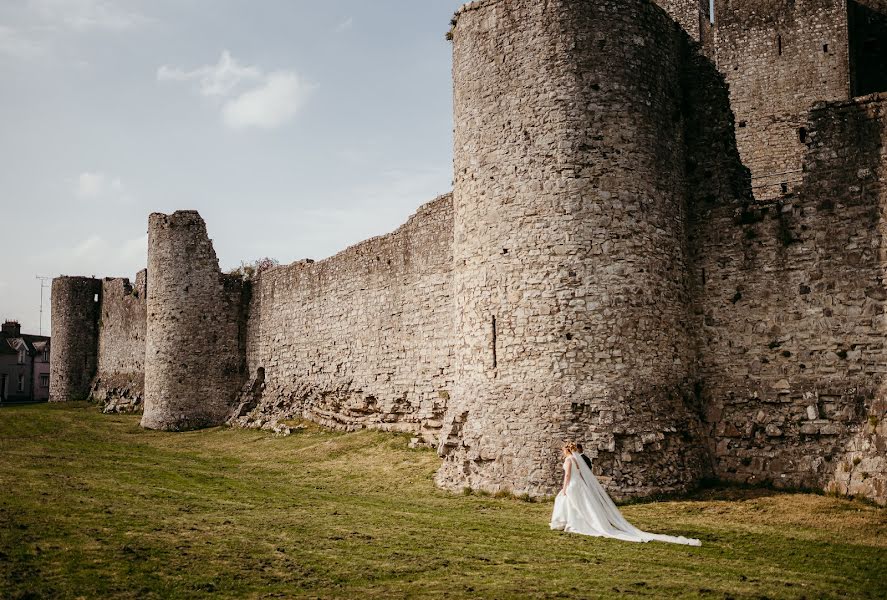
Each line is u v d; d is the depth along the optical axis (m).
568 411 19.05
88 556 12.62
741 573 12.82
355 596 11.21
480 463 19.86
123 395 52.12
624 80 20.45
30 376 81.69
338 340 34.72
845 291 19.31
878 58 31.44
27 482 18.95
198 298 41.69
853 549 14.36
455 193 22.36
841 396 18.98
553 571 12.67
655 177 20.61
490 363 20.41
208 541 13.88
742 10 33.22
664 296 20.27
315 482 22.17
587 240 19.75
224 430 37.97
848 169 19.58
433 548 14.04
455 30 22.78
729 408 20.38
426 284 29.69
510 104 21.00
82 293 60.09
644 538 15.07
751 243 20.72
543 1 20.91
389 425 30.27
